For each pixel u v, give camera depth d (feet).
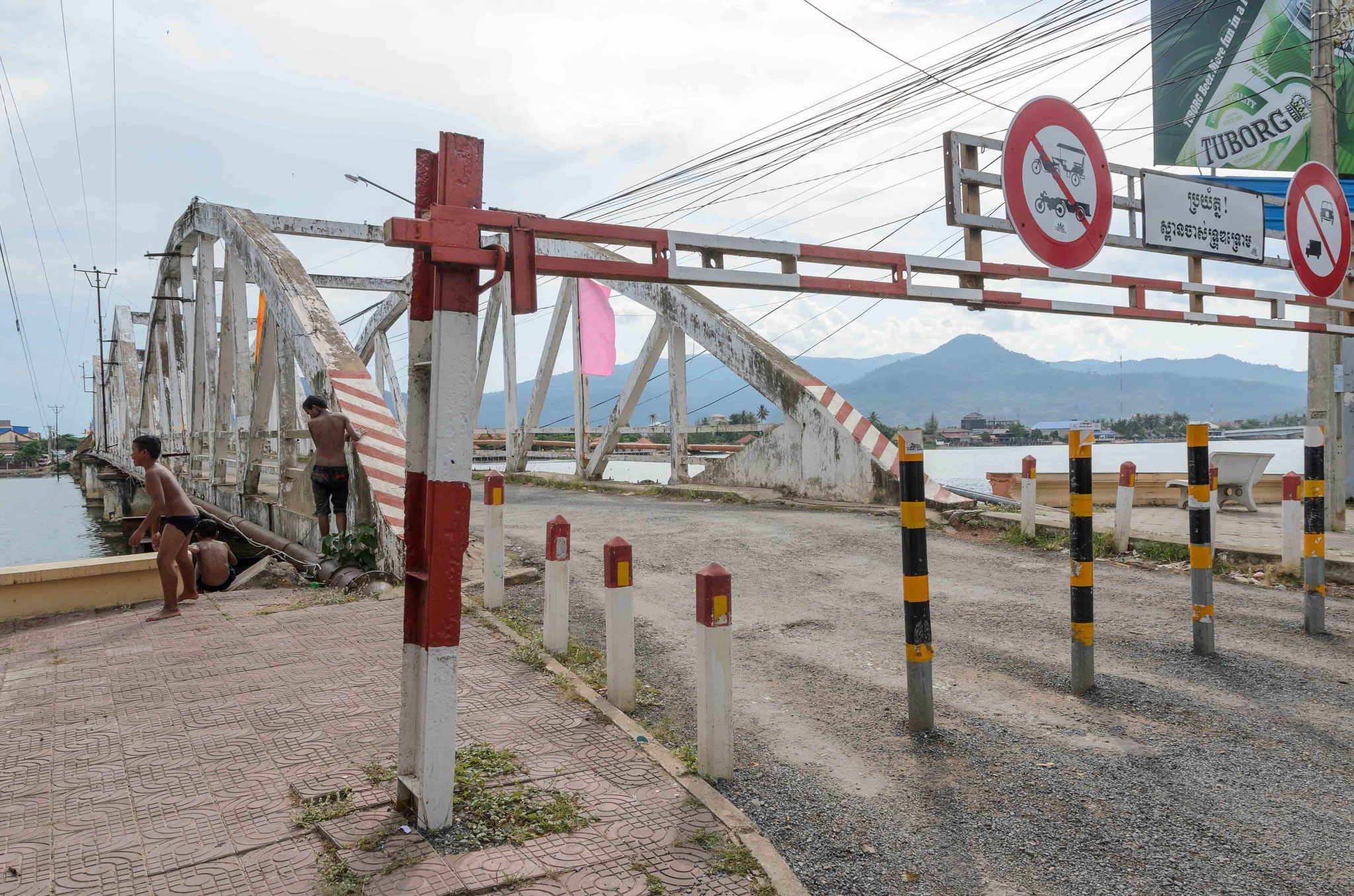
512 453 69.36
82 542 95.55
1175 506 42.11
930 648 13.75
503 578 21.77
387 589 24.49
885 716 14.51
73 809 10.78
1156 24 48.24
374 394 29.86
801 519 35.94
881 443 40.42
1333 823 10.81
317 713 14.34
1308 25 42.83
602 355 62.18
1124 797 11.54
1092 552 15.44
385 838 9.94
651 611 21.35
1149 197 19.81
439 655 10.10
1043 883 9.53
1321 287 24.06
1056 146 17.90
